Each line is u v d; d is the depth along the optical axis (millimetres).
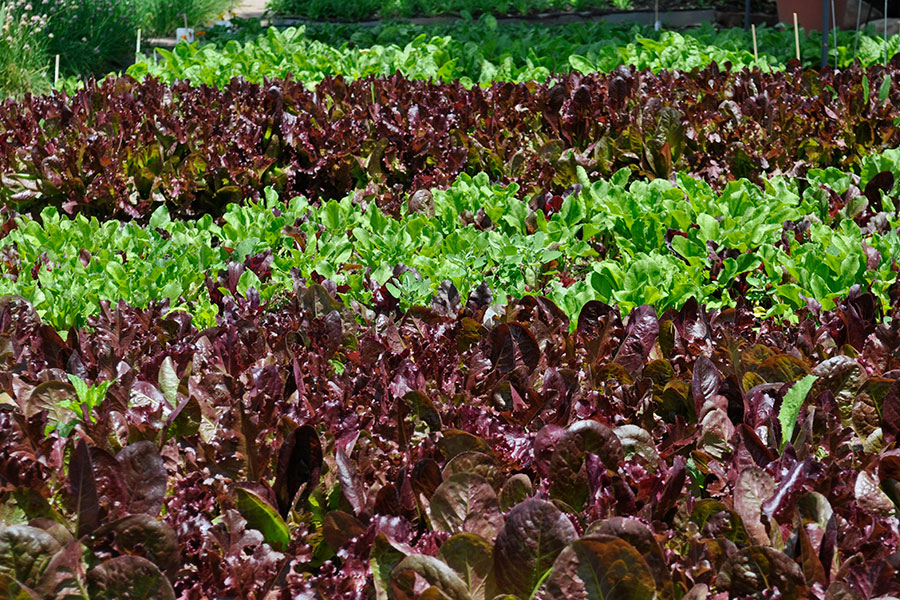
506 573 1606
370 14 16047
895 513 1916
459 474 1790
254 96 6051
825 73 6902
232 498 1936
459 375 2604
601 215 4145
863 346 2838
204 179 5129
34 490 1790
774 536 1793
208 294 3557
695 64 8711
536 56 9359
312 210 4496
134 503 1814
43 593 1544
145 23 15336
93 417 2232
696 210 4340
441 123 5504
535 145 5383
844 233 3877
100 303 3047
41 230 4078
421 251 3924
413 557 1547
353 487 1888
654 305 3365
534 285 3703
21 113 5875
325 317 2797
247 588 1733
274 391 2301
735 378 2281
